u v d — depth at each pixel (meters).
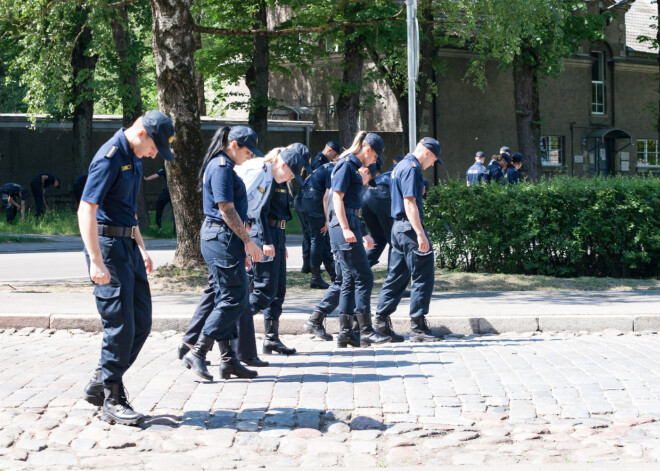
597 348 8.34
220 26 27.08
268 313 8.01
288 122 34.31
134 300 5.58
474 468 4.59
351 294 8.42
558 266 13.85
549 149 40.09
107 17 20.45
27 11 16.27
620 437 5.23
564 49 31.86
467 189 13.89
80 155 27.89
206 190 6.57
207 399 6.10
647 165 43.03
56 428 5.41
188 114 13.22
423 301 8.78
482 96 37.25
